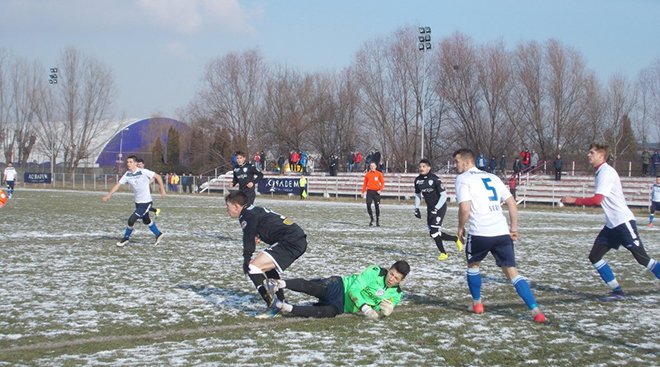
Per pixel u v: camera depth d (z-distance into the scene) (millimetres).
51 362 5355
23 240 14773
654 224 25359
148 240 15164
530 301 7004
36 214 23719
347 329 6594
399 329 6613
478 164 43750
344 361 5430
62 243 14266
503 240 7070
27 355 5566
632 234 8234
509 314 7422
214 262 11461
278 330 6535
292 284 6977
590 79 52062
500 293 8758
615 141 51188
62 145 69562
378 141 60219
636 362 5520
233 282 9344
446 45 55125
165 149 72438
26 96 68562
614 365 5430
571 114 52188
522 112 53281
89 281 9305
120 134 74812
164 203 35156
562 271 10938
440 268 11125
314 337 6250
